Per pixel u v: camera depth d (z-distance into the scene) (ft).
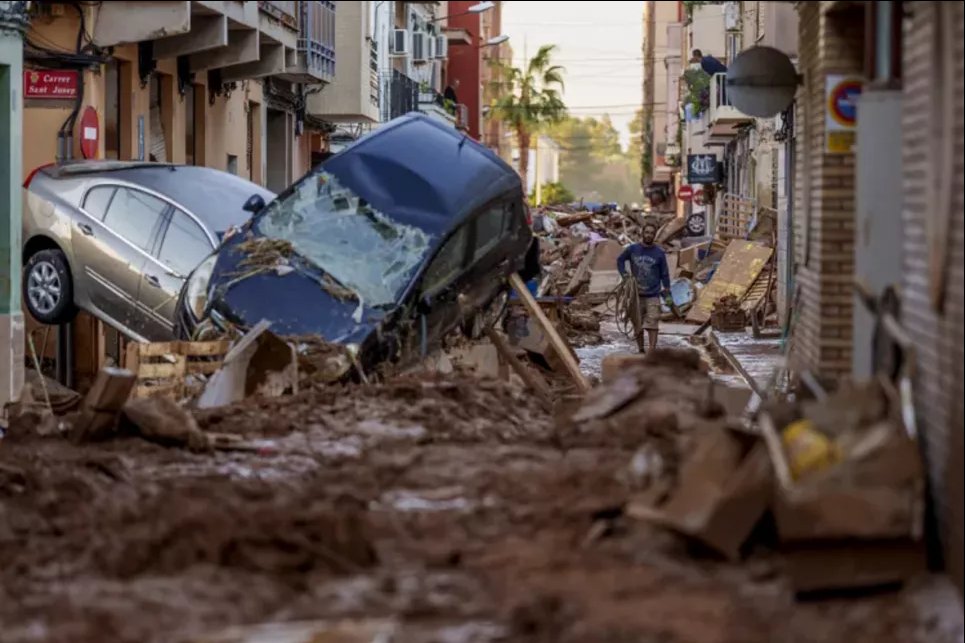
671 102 498.28
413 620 39.99
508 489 53.83
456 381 75.56
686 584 42.37
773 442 43.32
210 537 46.09
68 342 108.37
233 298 80.59
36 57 108.68
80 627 39.45
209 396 74.54
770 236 184.24
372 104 215.92
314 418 68.95
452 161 87.81
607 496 50.57
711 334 139.03
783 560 42.75
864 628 39.37
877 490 41.83
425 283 81.92
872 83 54.03
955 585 42.65
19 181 92.58
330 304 79.87
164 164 102.06
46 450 63.46
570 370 90.63
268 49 151.64
